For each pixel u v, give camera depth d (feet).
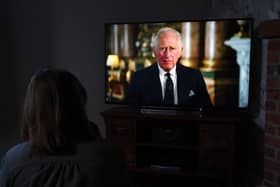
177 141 8.04
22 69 9.86
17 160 2.24
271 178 6.03
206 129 7.44
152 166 8.20
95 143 2.36
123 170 2.44
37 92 2.31
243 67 7.59
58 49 9.85
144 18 9.56
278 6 6.42
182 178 8.89
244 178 8.27
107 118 8.24
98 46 9.76
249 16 7.73
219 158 7.46
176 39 8.16
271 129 5.96
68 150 2.26
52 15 9.71
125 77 8.80
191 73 8.14
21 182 2.19
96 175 2.22
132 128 8.07
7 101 9.86
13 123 9.93
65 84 2.41
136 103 8.78
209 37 7.85
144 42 8.48
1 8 9.54
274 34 5.52
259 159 7.41
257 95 7.50
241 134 8.20
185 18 9.46
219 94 7.93
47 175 2.17
